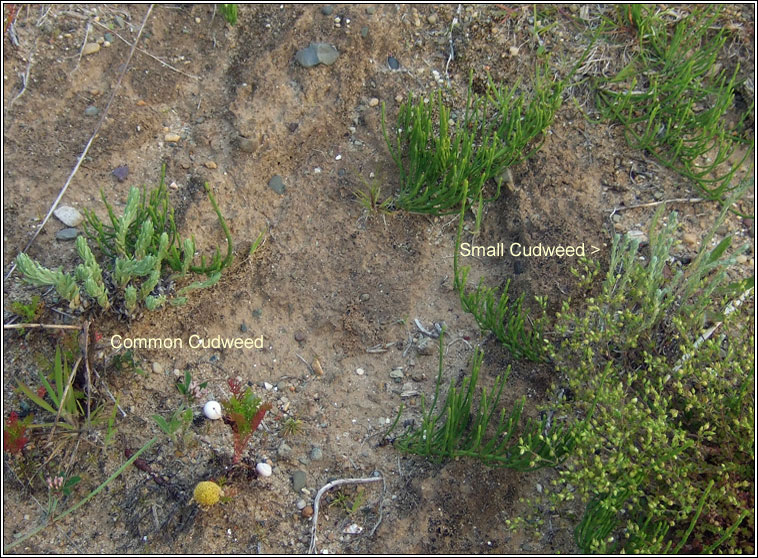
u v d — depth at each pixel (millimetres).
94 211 538
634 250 491
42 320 502
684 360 475
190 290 527
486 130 559
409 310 544
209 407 496
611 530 454
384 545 477
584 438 444
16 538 464
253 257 547
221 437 498
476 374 469
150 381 507
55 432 482
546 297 508
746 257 553
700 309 490
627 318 500
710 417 478
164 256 492
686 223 568
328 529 482
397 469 498
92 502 477
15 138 555
